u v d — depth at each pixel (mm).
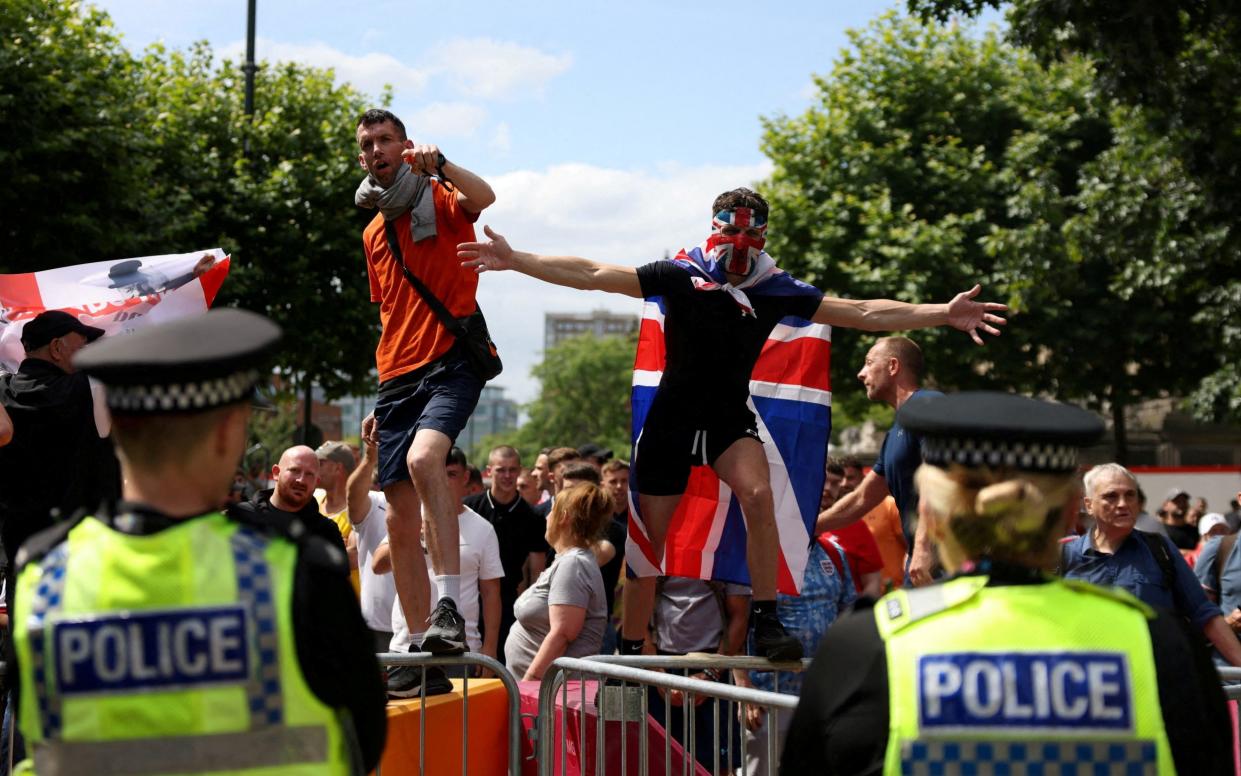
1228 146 15086
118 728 2389
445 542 5168
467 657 5199
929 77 29453
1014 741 2270
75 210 18016
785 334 5793
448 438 5234
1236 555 8445
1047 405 2465
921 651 2332
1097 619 2344
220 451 2531
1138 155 18656
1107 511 6172
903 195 28547
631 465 5625
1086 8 13477
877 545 8164
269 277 23516
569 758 5422
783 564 5707
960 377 27594
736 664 5168
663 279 5176
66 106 18094
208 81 25594
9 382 5297
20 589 2512
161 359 2436
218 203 23422
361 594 7594
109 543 2469
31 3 18281
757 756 4465
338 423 79062
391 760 5082
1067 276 24844
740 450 5320
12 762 4613
